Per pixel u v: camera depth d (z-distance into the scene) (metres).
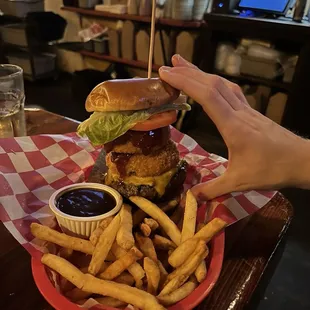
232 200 0.37
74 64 1.61
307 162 0.30
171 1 1.12
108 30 1.32
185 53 1.12
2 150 0.38
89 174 0.40
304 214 0.76
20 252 0.32
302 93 0.93
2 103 0.46
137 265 0.28
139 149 0.35
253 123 0.31
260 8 1.01
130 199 0.34
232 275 0.30
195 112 1.12
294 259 0.65
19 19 1.44
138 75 1.37
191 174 0.43
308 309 0.56
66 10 1.41
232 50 1.06
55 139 0.42
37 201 0.36
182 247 0.28
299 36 0.89
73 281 0.26
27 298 0.27
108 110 0.33
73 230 0.32
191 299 0.26
